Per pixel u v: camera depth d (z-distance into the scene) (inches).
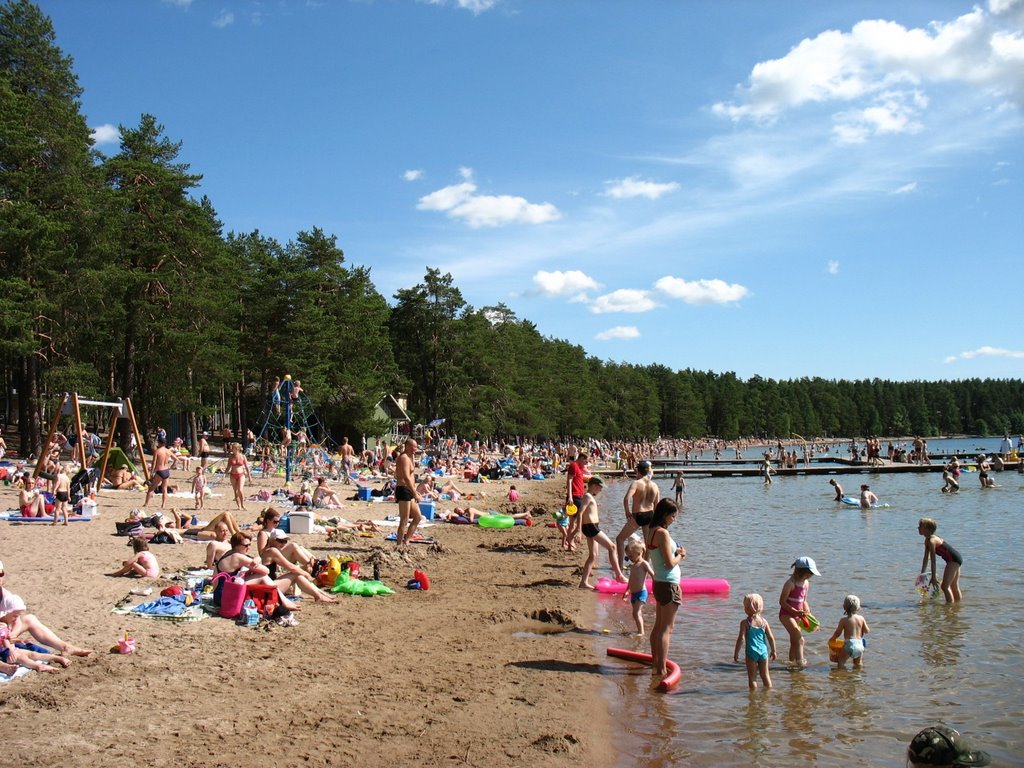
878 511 1177.4
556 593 538.3
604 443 4084.6
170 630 384.8
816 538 862.5
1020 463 2090.3
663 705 324.5
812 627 380.5
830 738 291.3
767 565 676.1
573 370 4089.6
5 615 322.0
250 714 281.6
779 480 2033.7
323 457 1453.0
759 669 352.2
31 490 783.7
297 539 716.0
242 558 438.9
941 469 2199.8
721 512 1202.6
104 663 326.3
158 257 1563.7
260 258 2124.8
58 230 1211.2
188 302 1547.7
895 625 455.8
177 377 1595.7
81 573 498.6
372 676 339.0
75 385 1306.6
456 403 2824.8
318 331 2020.2
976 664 380.8
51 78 1396.4
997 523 975.6
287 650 367.2
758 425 6924.2
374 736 271.1
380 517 940.6
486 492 1505.9
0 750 235.9
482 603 500.1
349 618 441.1
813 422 7317.9
